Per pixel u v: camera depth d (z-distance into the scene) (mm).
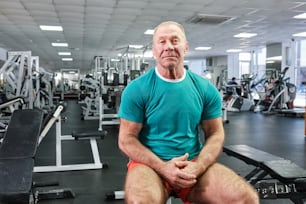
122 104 1534
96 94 9578
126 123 1512
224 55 17062
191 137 1537
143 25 8969
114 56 16906
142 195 1202
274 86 10844
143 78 1508
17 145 2523
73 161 4262
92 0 6453
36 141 2598
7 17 8023
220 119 1626
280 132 6789
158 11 7344
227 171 1418
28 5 6863
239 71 16375
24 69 7336
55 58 19172
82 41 12188
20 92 6965
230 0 6371
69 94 20062
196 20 8242
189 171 1363
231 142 5621
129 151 1463
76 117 9742
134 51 14266
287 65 12219
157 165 1391
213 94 1588
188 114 1493
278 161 2184
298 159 4359
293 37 11141
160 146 1495
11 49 14680
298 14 7605
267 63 13312
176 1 6492
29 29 9688
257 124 8117
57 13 7586
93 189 3164
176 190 1455
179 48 1475
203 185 1398
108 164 4113
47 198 2863
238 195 1289
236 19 8141
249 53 15836
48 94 11375
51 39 11734
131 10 7266
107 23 8742
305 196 2152
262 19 8164
